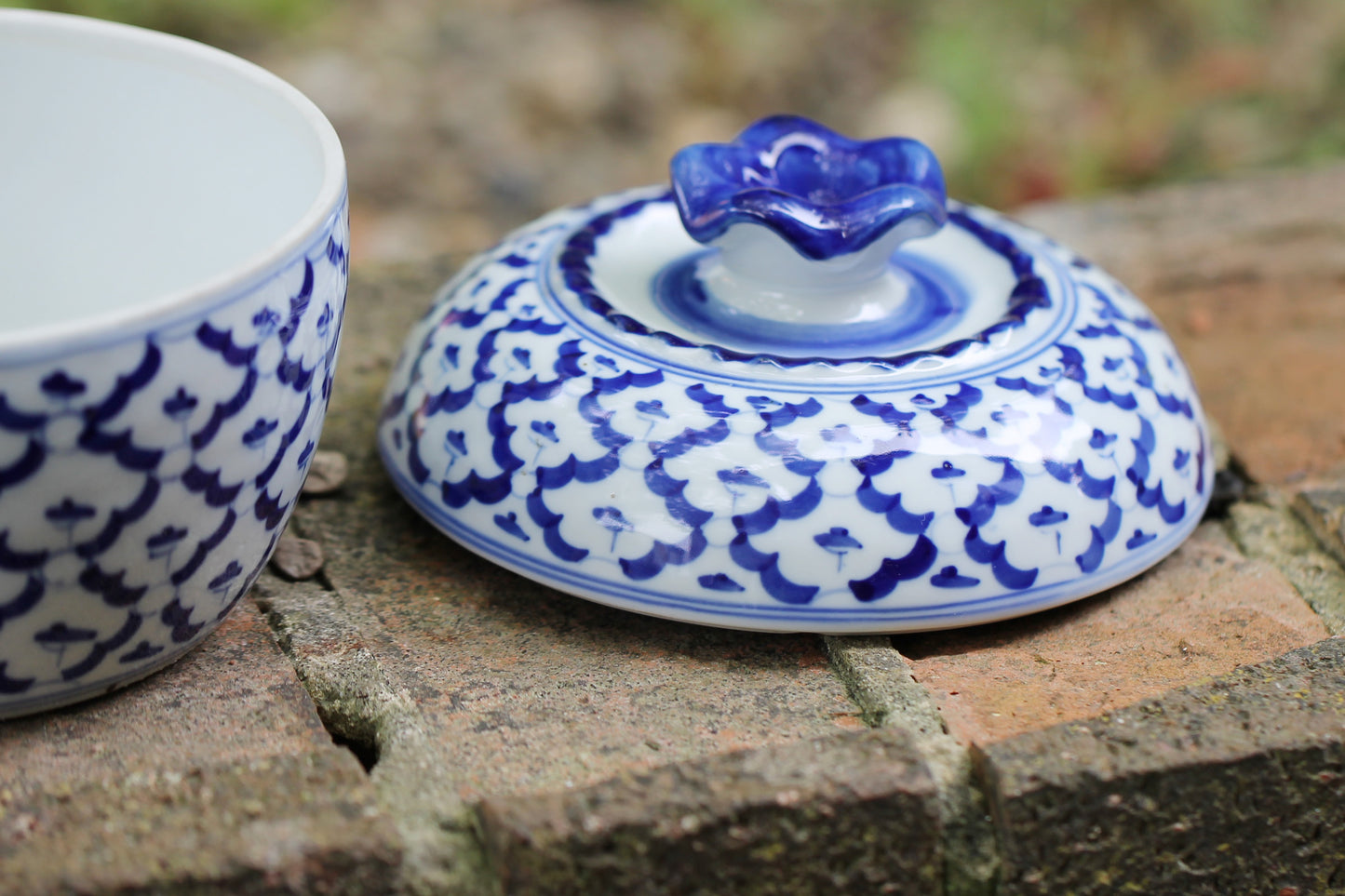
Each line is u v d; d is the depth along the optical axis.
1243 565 1.04
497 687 0.86
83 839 0.68
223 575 0.76
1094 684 0.88
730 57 3.17
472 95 2.98
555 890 0.71
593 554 0.87
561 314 0.96
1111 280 1.10
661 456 0.86
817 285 0.98
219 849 0.68
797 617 0.86
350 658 0.87
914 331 0.99
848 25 3.34
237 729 0.79
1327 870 0.83
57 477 0.64
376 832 0.70
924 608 0.86
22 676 0.72
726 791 0.73
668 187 1.19
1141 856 0.79
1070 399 0.92
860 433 0.86
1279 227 1.56
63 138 0.94
